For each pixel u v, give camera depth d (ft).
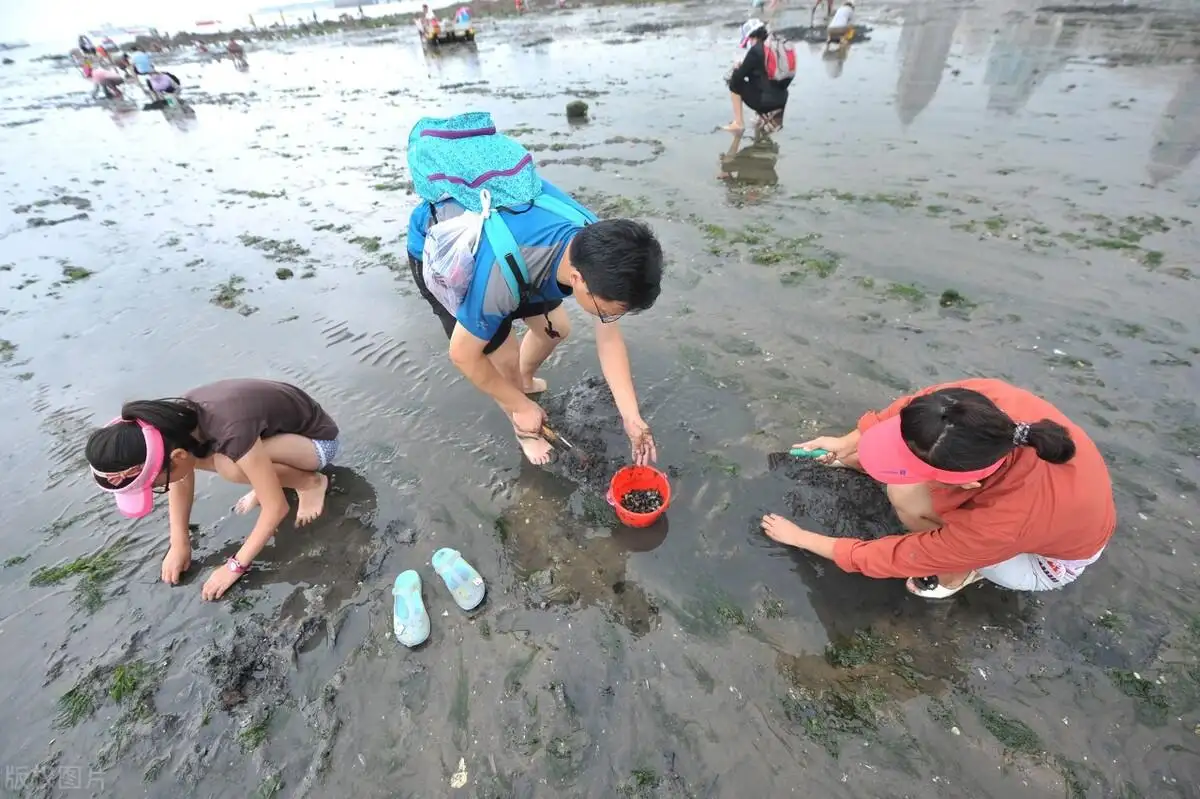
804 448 10.48
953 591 8.58
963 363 12.48
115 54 68.44
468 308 7.85
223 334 15.93
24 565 10.33
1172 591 8.44
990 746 7.23
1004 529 6.93
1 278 19.89
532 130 28.99
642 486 10.37
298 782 7.37
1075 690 7.64
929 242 16.66
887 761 7.18
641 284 6.35
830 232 17.61
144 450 7.89
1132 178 19.19
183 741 7.84
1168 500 9.53
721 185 21.27
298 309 16.69
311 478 10.77
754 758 7.28
